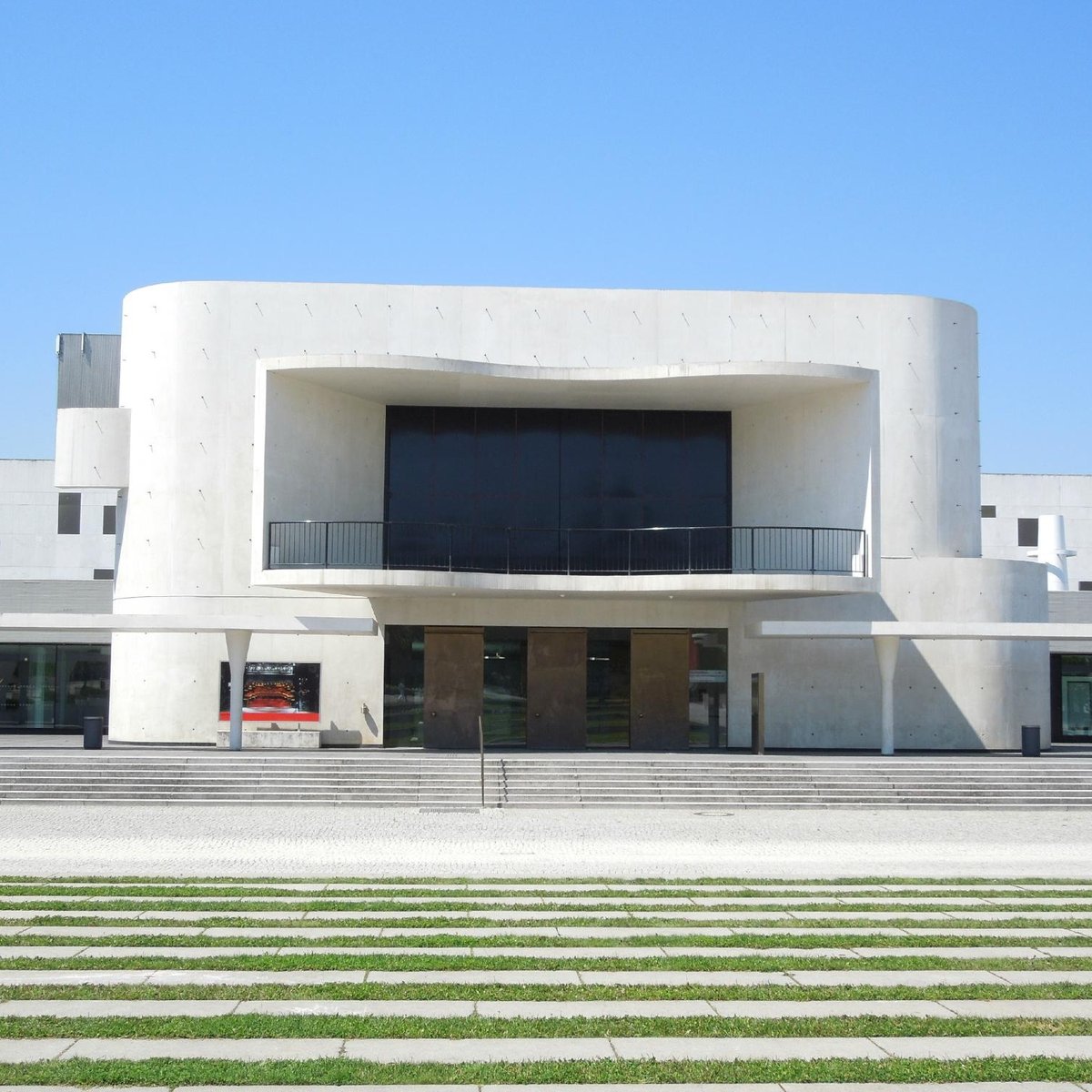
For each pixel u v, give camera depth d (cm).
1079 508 6488
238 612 3525
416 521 3569
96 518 6003
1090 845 2219
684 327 3625
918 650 3584
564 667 3584
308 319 3575
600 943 1387
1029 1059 995
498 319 3603
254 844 2130
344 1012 1109
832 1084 941
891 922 1515
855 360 3656
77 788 2709
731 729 3584
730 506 3631
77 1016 1088
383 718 3534
